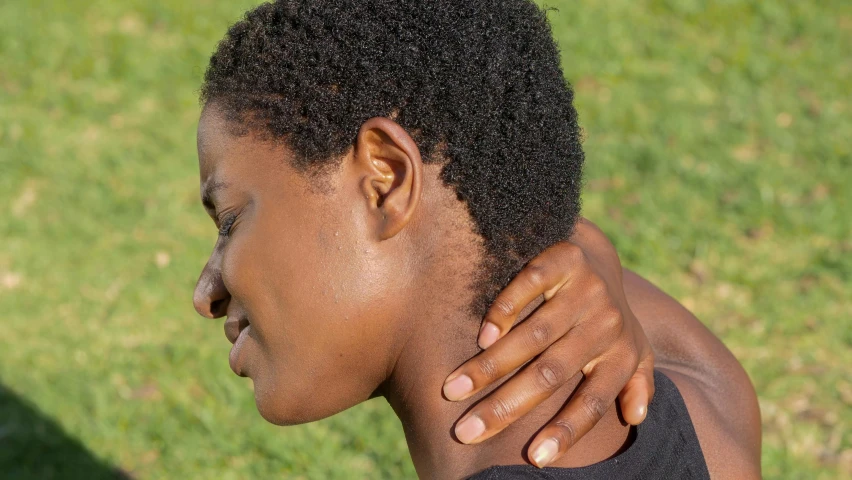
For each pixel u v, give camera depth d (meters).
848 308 4.42
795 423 3.76
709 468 1.50
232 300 1.52
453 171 1.29
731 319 4.38
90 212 5.57
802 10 7.43
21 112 6.66
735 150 5.82
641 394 1.43
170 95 6.90
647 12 7.52
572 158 1.41
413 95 1.29
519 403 1.28
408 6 1.32
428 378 1.33
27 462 3.83
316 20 1.33
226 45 1.44
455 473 1.31
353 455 3.76
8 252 5.20
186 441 3.88
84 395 4.19
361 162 1.29
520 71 1.34
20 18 7.80
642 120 6.13
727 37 7.17
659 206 5.23
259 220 1.35
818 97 6.36
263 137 1.36
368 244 1.30
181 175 5.94
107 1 8.04
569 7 7.53
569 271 1.37
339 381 1.38
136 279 4.96
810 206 5.20
